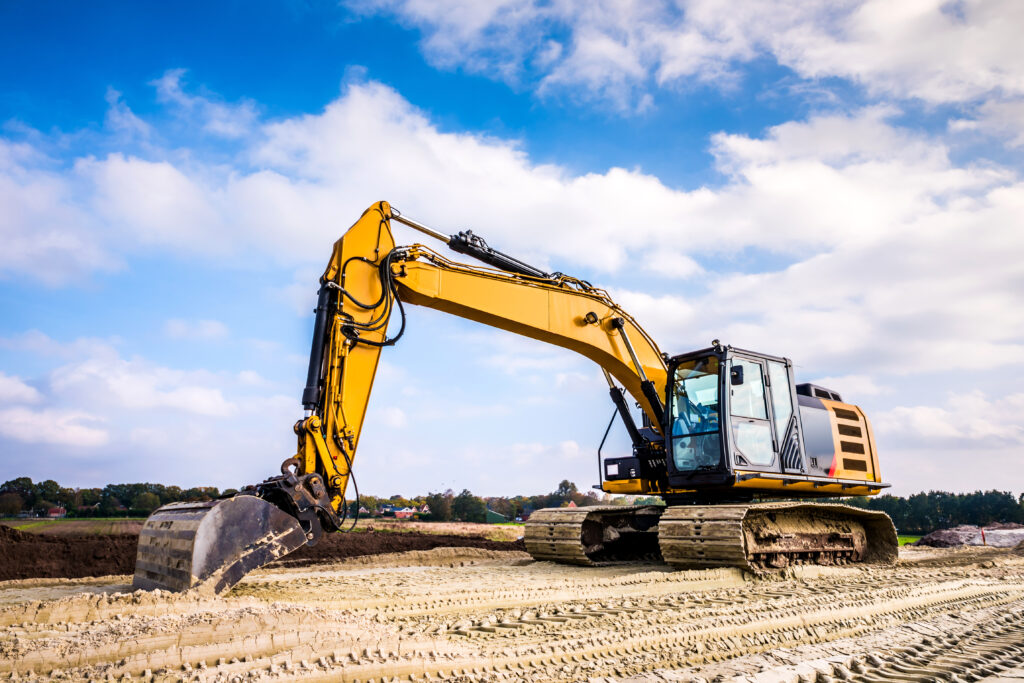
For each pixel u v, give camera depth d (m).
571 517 9.76
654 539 10.74
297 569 9.78
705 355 9.40
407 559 11.56
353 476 7.23
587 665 4.08
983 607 6.54
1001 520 31.36
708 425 9.35
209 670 3.43
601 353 9.83
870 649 4.62
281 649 3.86
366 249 7.98
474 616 5.54
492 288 8.84
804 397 10.71
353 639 4.00
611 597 6.60
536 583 7.50
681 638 4.79
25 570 9.36
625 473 11.23
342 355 7.42
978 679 3.95
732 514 8.33
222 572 5.52
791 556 9.34
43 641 3.74
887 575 8.95
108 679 3.27
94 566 10.09
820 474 10.10
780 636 5.00
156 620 4.12
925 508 32.72
